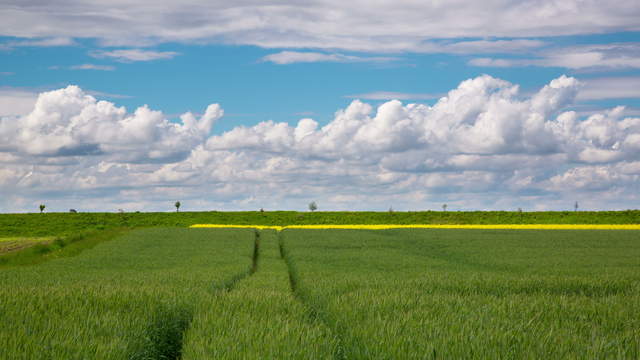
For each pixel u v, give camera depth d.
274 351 7.49
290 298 12.19
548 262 24.00
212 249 31.22
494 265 23.27
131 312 10.09
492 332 8.36
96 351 7.23
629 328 9.43
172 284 15.47
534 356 7.13
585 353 7.39
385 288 14.22
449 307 10.86
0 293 11.52
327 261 24.75
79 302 10.70
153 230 48.22
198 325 9.29
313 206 82.06
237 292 13.24
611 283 15.53
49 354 7.01
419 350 7.41
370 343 7.90
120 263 23.89
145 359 8.35
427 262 24.25
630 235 42.38
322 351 7.74
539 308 11.07
